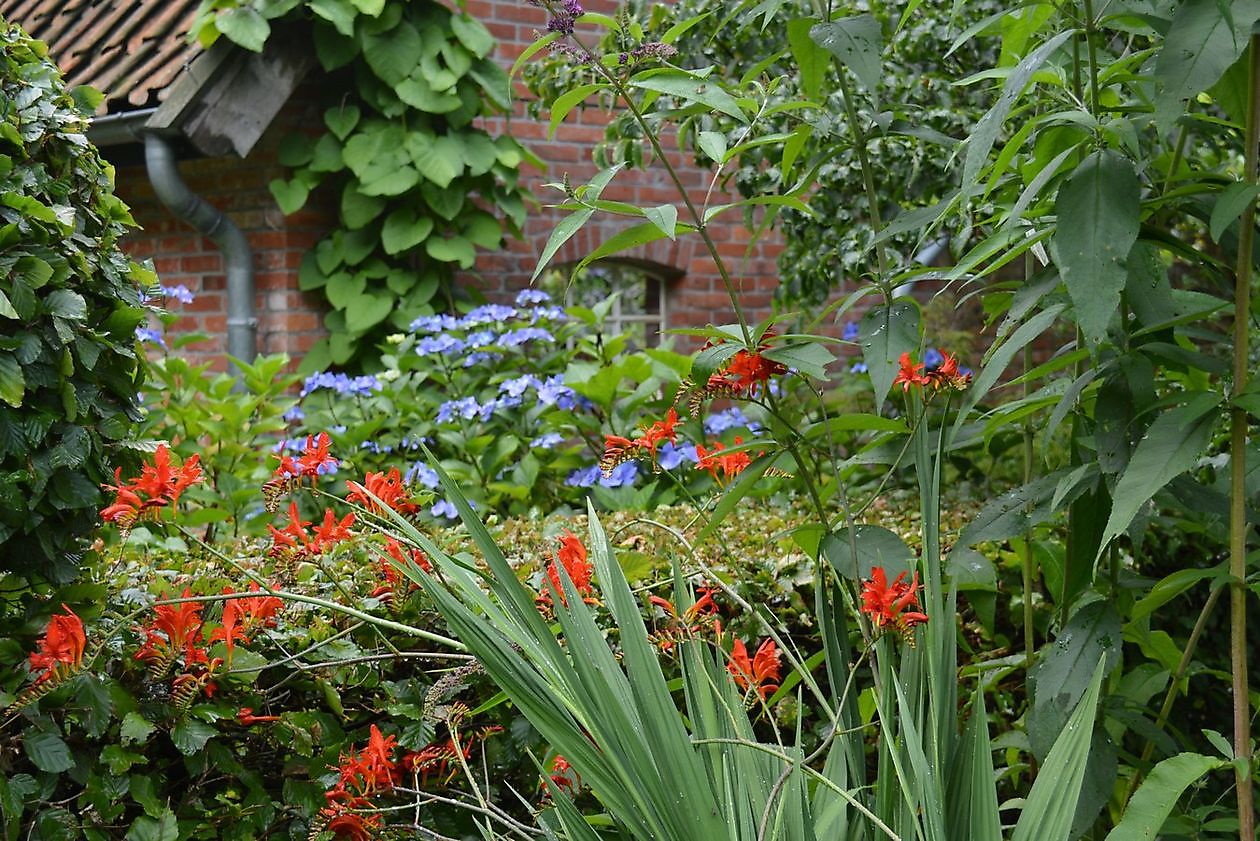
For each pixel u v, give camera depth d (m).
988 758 1.46
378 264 5.12
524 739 2.12
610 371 4.00
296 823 1.98
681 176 5.93
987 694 2.55
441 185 4.98
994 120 1.54
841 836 1.59
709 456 1.92
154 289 2.27
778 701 2.35
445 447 4.30
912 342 1.79
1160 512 2.13
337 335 5.09
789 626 2.46
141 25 5.29
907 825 1.53
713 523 1.85
